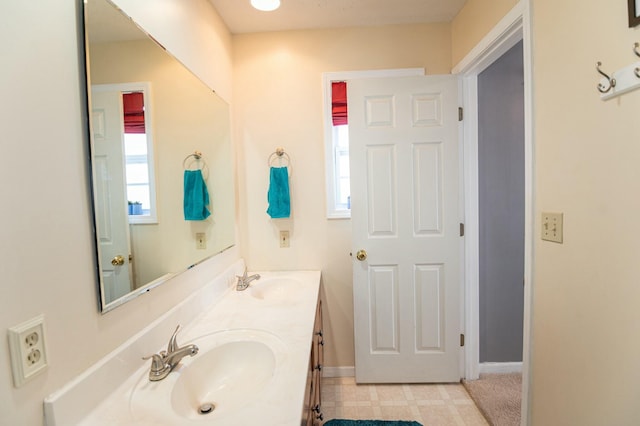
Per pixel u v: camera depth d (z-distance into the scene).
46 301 0.65
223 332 1.16
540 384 1.19
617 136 0.85
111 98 0.86
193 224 1.39
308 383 1.01
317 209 2.07
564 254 1.05
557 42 1.05
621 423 0.87
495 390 1.88
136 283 0.96
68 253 0.71
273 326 1.19
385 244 1.95
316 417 1.29
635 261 0.82
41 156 0.65
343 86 2.05
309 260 2.09
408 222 1.94
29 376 0.61
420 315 1.97
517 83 1.93
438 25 1.98
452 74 1.90
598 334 0.93
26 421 0.60
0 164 0.57
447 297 1.95
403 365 2.00
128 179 0.94
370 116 1.90
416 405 1.81
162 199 1.14
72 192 0.72
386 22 1.96
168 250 1.16
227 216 1.84
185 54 1.37
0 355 0.56
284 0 1.69
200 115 1.51
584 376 0.99
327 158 2.04
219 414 0.88
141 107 1.02
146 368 0.93
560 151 1.06
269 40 2.02
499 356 2.06
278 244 2.09
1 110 0.57
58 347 0.68
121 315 0.88
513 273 2.02
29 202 0.62
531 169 1.20
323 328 2.11
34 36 0.64
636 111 0.80
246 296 1.60
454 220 1.92
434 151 1.90
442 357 1.99
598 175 0.91
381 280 1.97
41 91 0.65
